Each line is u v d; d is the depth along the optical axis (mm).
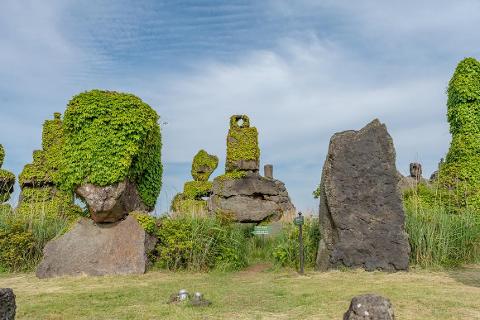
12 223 12000
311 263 11289
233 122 18500
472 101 15469
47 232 12078
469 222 11438
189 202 19531
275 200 17953
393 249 10227
